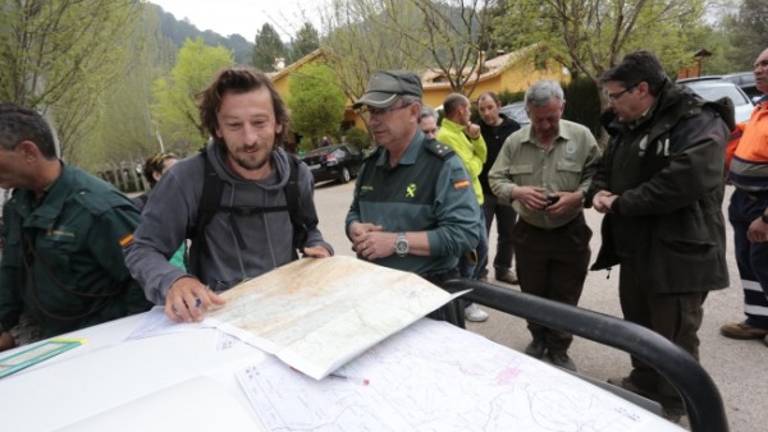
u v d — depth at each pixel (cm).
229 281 144
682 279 195
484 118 414
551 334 276
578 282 278
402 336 90
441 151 177
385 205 186
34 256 160
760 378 252
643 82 193
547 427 65
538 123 261
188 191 139
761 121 274
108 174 2825
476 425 66
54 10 433
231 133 132
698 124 185
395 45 1155
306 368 76
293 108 2180
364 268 116
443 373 78
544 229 275
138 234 137
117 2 512
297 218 157
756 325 292
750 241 273
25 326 182
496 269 445
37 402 70
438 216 173
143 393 71
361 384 75
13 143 146
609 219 229
